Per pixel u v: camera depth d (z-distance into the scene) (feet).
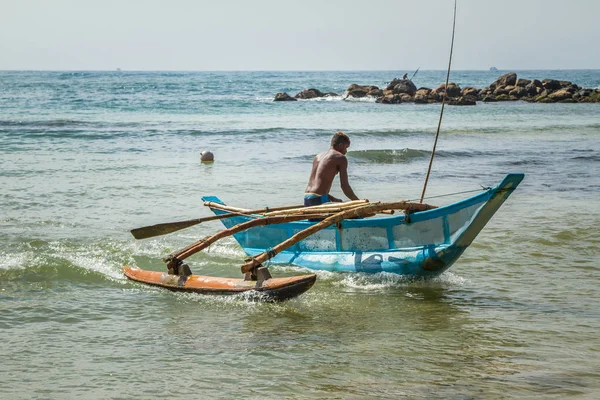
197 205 42.68
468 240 25.70
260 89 277.03
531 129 108.58
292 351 19.39
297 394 16.31
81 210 40.29
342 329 21.52
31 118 109.50
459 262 30.17
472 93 206.28
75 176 53.06
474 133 101.76
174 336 20.68
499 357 18.92
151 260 30.40
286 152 74.13
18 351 19.10
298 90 272.51
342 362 18.51
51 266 28.45
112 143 78.07
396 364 18.37
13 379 17.11
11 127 92.53
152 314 23.03
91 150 71.00
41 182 49.70
